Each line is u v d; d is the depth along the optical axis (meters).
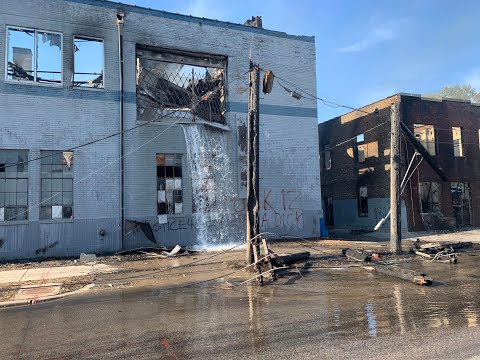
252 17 20.94
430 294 8.52
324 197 31.69
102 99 15.90
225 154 18.00
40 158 14.77
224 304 7.98
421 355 5.00
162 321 6.84
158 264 12.93
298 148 19.62
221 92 18.81
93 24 16.00
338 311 7.26
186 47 17.64
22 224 14.41
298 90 19.92
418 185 24.06
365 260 12.70
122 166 15.93
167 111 17.14
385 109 25.06
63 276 11.03
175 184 17.02
